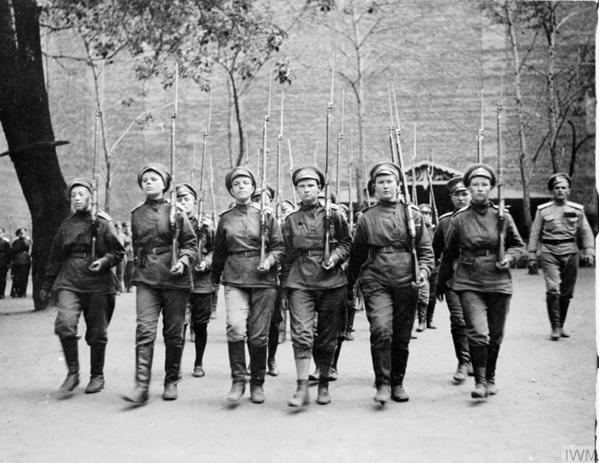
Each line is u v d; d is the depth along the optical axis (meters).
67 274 5.91
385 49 24.36
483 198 5.56
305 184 5.60
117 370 6.96
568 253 8.39
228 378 6.54
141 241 5.66
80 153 23.12
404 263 5.42
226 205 24.20
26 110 12.27
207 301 6.67
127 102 23.53
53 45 21.42
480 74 23.89
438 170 23.36
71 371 5.88
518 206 23.28
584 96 22.75
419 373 6.60
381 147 24.31
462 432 4.71
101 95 23.00
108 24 15.13
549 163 23.14
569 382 6.09
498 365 6.82
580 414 5.09
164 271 5.61
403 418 5.05
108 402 5.65
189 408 5.43
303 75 24.47
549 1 21.94
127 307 13.30
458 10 24.11
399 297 5.45
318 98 24.48
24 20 12.28
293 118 24.47
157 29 15.43
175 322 5.69
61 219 12.52
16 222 24.03
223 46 16.25
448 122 24.05
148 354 5.52
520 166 21.72
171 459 4.32
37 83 12.34
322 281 5.48
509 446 4.42
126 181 23.97
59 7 14.86
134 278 5.66
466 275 5.56
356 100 24.34
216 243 5.77
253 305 5.61
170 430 4.88
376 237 5.45
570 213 8.37
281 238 5.71
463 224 5.62
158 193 5.77
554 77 22.55
